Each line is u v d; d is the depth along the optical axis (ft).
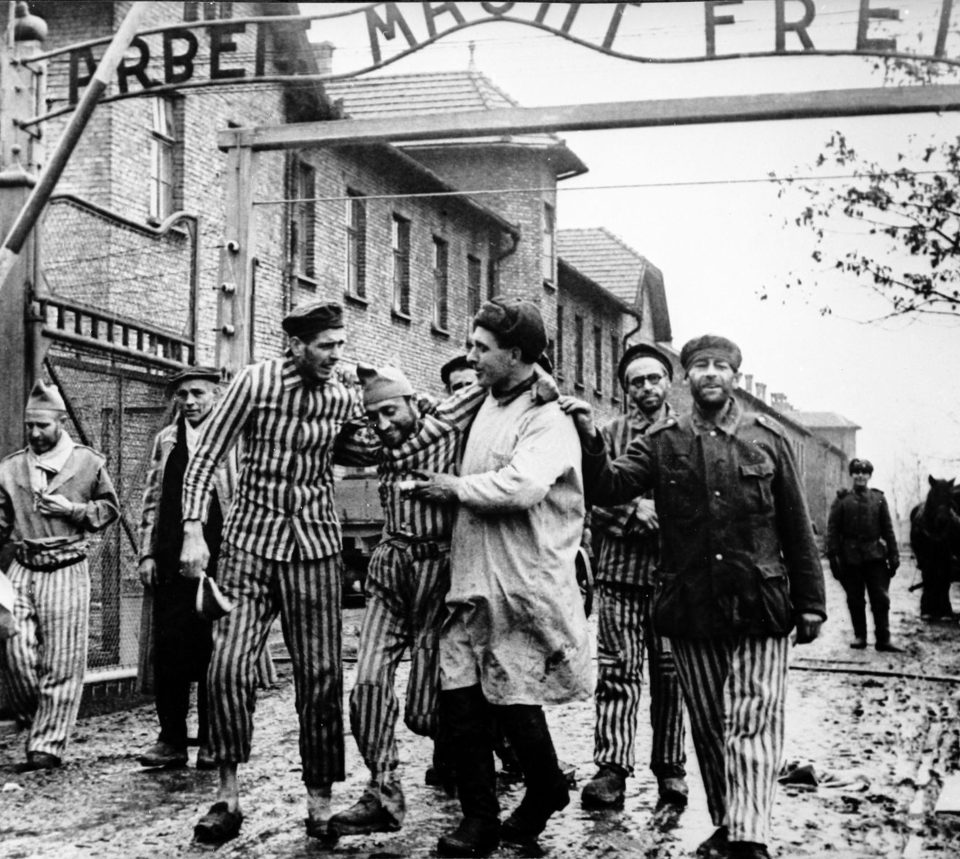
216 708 18.53
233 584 18.63
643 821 19.88
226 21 34.40
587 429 18.10
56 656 24.54
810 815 20.17
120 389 32.89
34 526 24.91
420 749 26.53
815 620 17.22
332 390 19.01
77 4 54.19
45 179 24.14
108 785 22.54
